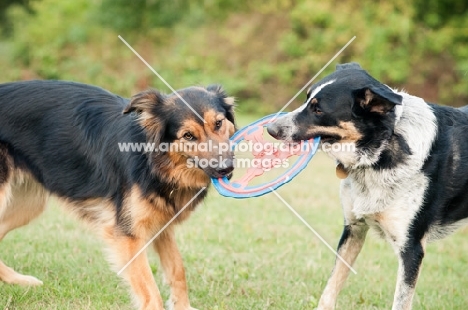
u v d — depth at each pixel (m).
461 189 6.80
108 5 30.38
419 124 6.60
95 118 7.33
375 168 6.57
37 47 29.56
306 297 7.86
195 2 30.86
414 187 6.57
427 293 8.41
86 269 8.38
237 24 29.36
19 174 7.43
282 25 28.80
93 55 29.20
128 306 7.29
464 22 28.11
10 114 7.33
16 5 34.34
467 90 26.92
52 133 7.33
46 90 7.50
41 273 8.22
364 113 6.52
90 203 7.26
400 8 28.34
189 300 7.62
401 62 27.41
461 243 11.02
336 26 27.98
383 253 10.22
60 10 30.88
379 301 8.00
